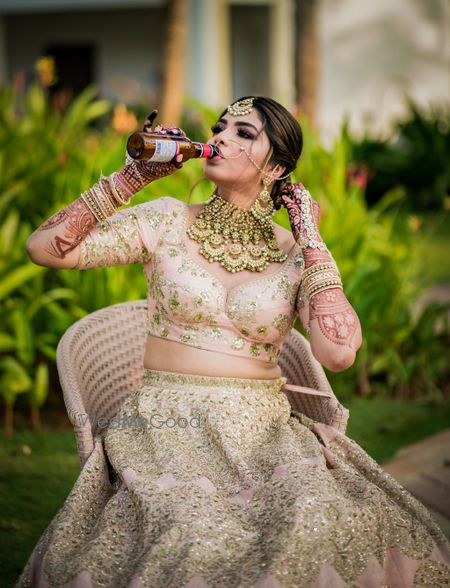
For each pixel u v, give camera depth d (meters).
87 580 1.99
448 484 3.58
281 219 4.46
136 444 2.34
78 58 17.73
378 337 5.00
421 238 6.76
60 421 4.61
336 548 2.04
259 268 2.45
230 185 2.47
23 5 15.27
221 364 2.40
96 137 6.92
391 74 15.45
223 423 2.32
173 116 11.61
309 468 2.21
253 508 2.12
